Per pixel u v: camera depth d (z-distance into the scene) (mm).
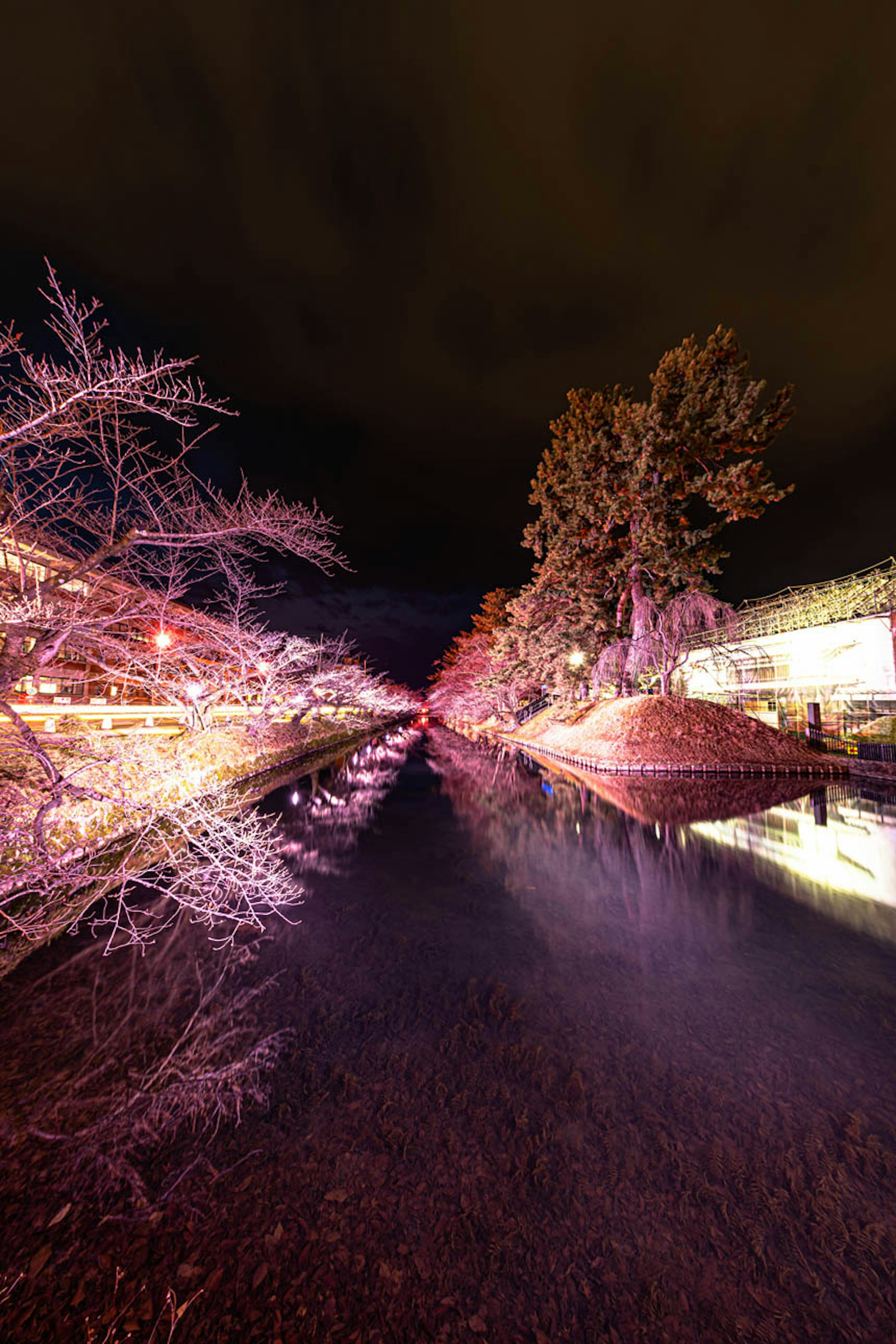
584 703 29984
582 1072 3584
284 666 14188
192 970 5121
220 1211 2543
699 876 7957
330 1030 4113
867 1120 3119
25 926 5719
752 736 20281
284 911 6707
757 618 29328
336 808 13688
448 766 23203
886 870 8195
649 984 4801
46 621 4172
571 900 7031
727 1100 3297
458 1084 3471
